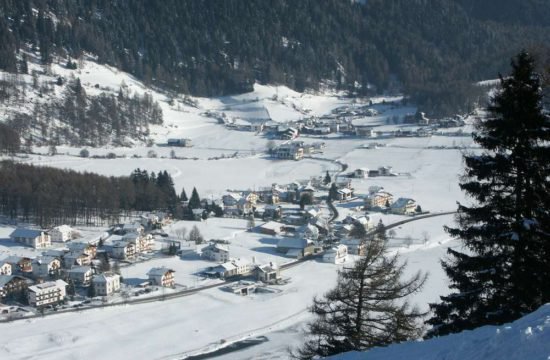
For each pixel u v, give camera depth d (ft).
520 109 73.61
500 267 75.87
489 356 52.39
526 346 50.90
